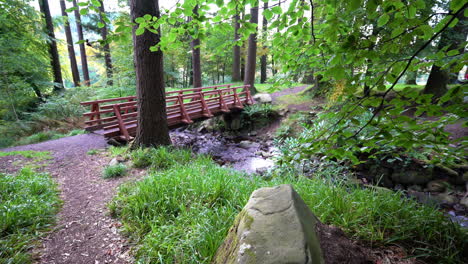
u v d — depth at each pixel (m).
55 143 6.29
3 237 2.29
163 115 5.39
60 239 2.43
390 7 0.96
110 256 2.19
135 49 4.93
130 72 10.68
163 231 2.35
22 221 2.51
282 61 1.85
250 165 6.53
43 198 3.15
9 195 3.00
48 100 10.32
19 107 9.54
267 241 1.25
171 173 3.58
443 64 1.06
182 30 1.69
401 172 4.84
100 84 12.63
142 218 2.60
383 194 2.70
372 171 5.11
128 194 3.19
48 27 11.95
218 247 1.89
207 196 2.90
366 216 2.14
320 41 1.23
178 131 11.15
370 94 1.12
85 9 1.36
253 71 12.55
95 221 2.74
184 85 19.20
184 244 2.05
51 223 2.68
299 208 1.45
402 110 1.05
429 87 6.90
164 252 2.08
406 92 1.01
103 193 3.47
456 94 0.91
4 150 5.70
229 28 1.72
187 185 3.16
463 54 0.97
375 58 1.01
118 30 1.54
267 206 1.48
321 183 3.26
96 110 6.14
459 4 0.86
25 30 9.85
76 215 2.88
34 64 9.70
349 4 1.04
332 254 1.30
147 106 5.14
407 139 1.09
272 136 9.12
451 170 4.50
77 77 16.64
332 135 1.25
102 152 5.47
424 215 2.16
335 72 1.08
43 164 4.68
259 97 11.68
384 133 1.04
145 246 2.18
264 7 1.57
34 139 7.50
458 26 4.32
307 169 4.73
